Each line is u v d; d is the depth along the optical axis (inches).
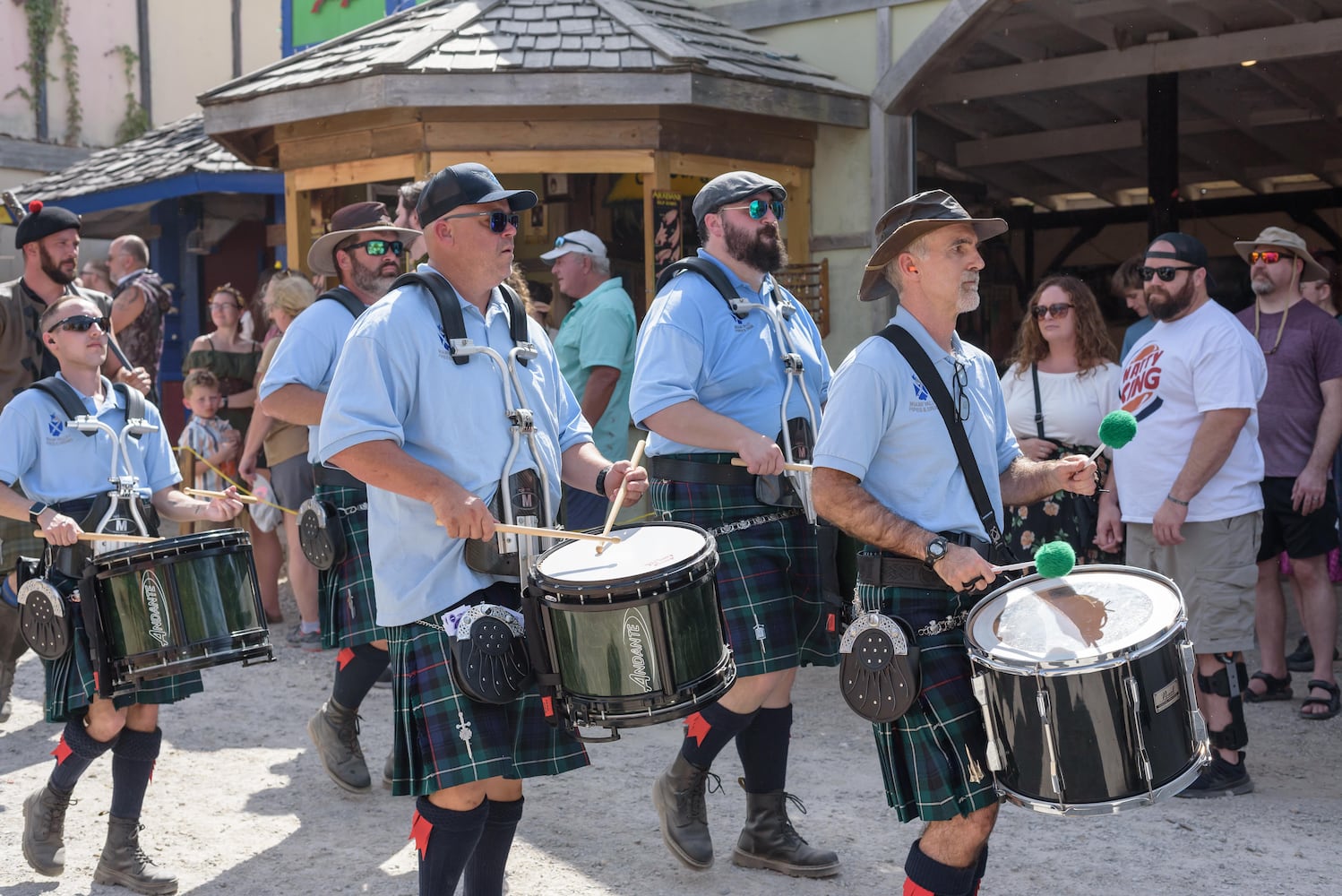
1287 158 462.3
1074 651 99.1
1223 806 167.0
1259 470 174.9
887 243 114.0
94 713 141.5
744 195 146.8
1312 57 371.9
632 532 120.3
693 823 144.3
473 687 108.3
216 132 310.7
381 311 112.5
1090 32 346.6
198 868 148.6
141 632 133.3
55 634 139.7
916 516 112.9
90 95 588.4
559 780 177.8
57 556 147.6
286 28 401.1
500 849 117.3
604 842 154.9
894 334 114.3
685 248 326.6
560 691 107.9
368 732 200.4
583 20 295.1
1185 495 170.9
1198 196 517.3
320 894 140.9
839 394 112.6
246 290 467.5
